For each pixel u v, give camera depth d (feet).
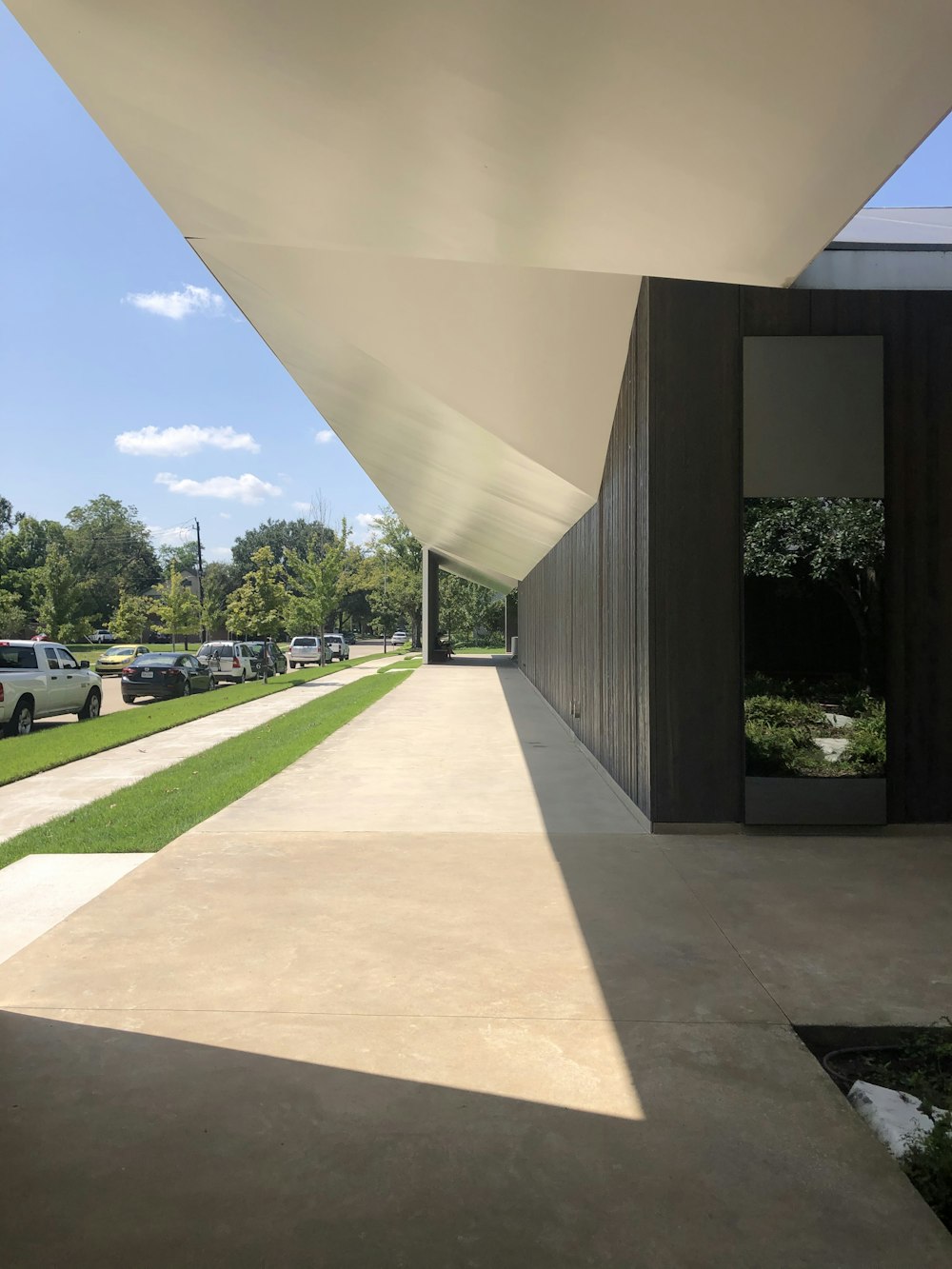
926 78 7.91
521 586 91.20
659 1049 10.21
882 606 20.43
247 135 11.21
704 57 8.04
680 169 10.05
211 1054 10.06
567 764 30.96
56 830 21.62
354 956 13.04
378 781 27.71
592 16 7.67
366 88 9.46
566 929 14.20
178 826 21.47
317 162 11.53
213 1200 7.49
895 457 20.56
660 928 14.26
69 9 8.91
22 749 37.50
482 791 25.95
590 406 25.32
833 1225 7.15
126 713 54.60
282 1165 7.97
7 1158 8.09
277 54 9.14
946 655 20.48
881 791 20.26
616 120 9.32
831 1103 9.06
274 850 19.13
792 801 20.31
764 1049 10.21
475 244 13.47
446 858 18.52
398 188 11.87
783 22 7.38
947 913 15.01
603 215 11.64
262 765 30.83
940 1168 7.71
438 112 9.74
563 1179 7.77
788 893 16.11
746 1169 7.91
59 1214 7.31
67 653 50.80
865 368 20.15
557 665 46.60
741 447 20.40
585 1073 9.65
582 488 29.76
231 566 277.64
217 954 13.11
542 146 10.02
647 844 19.61
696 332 20.36
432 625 103.30
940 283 20.66
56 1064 9.82
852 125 8.75
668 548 20.49
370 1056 10.02
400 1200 7.48
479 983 12.06
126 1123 8.65
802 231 11.26
